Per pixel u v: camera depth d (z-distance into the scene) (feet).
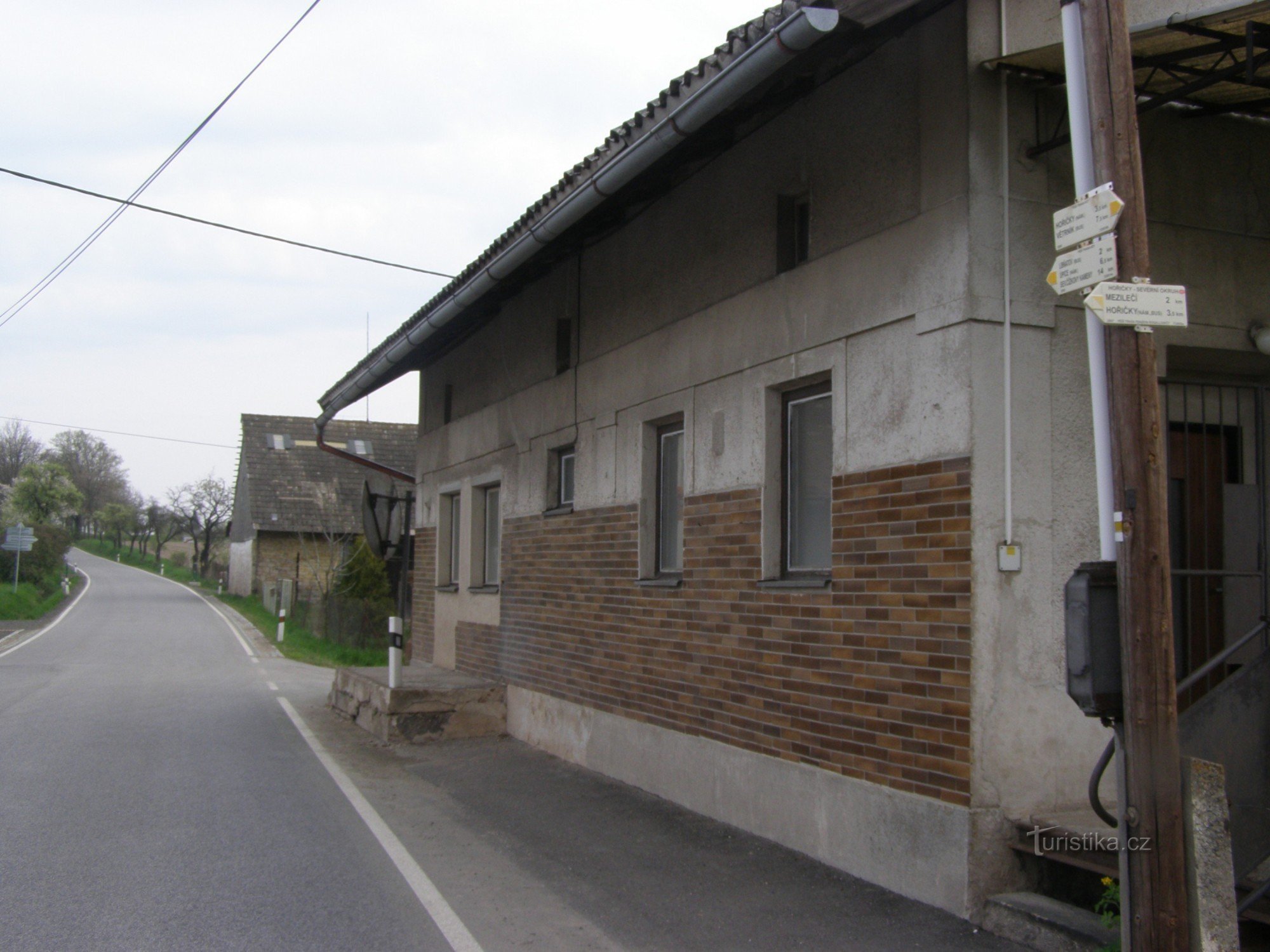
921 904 18.07
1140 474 12.39
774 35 17.71
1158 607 12.32
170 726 40.63
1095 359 12.85
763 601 22.98
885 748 19.17
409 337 36.91
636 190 27.66
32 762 32.24
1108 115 12.68
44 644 85.30
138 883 19.84
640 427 28.81
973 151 18.08
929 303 18.66
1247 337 19.84
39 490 217.77
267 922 17.67
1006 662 17.60
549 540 34.60
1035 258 18.35
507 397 38.86
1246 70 15.98
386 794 28.17
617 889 19.52
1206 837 12.29
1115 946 14.61
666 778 26.76
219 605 146.51
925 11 18.97
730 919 17.72
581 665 31.89
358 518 143.02
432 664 47.09
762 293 23.48
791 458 23.15
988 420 17.76
